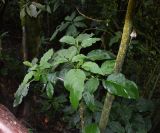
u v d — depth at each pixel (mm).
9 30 4438
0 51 3471
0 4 3312
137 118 2273
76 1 3410
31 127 2994
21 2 2299
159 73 2613
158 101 2617
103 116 1601
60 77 1496
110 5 2740
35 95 3115
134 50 2857
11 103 3293
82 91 1265
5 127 1222
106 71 1401
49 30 3529
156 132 2572
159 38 2816
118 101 2318
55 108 2982
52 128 3115
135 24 2627
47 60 1496
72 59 1398
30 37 2715
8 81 3510
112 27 2717
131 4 1337
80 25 2359
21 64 3658
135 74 2928
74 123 2387
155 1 2744
